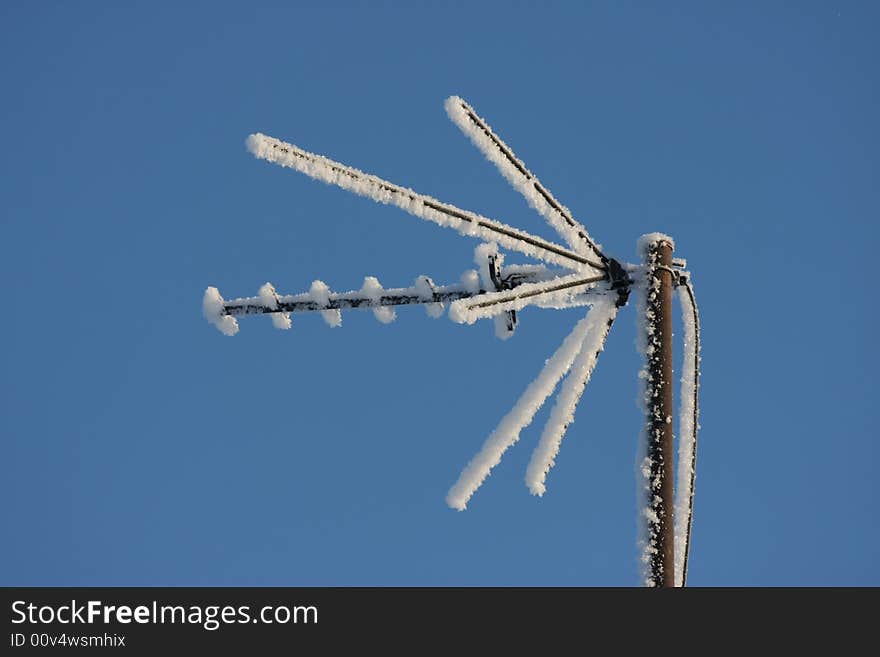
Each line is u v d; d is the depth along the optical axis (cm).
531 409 2442
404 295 2641
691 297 2641
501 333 2527
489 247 2555
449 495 2403
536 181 2409
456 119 2316
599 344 2444
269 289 2800
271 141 2181
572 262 2431
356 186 2259
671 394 2358
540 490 2388
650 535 2289
